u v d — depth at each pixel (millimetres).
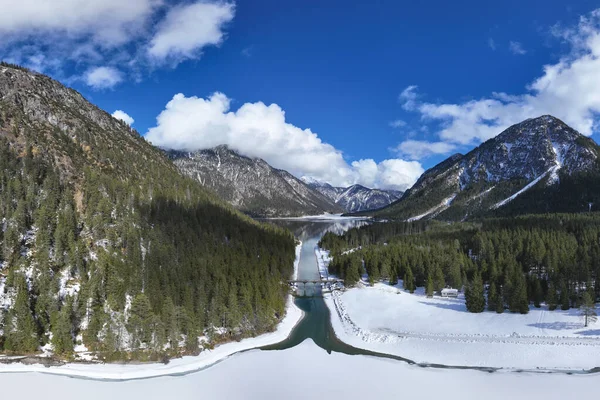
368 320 125312
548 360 94438
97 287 109125
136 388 84188
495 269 145375
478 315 124000
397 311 132500
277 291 135250
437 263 159875
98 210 139750
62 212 131875
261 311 116625
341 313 133000
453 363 95500
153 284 113500
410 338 109312
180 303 111500
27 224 126125
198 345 100250
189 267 127312
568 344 100688
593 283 133000
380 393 82375
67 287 111688
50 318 100000
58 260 117312
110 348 95438
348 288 162250
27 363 91312
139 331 98875
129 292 113438
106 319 102125
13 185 132125
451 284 152875
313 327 123250
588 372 89375
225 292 117000
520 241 182000
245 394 82062
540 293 125875
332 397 80812
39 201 133375
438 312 129750
